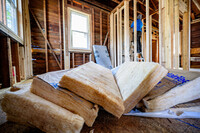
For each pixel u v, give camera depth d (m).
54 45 3.12
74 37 3.48
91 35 3.75
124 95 0.71
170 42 1.93
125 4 2.96
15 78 1.88
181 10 2.60
